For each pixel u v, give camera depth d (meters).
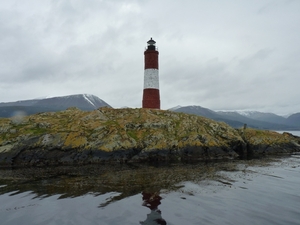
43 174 30.44
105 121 48.34
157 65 61.38
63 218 16.30
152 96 60.34
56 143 40.56
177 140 46.03
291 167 34.84
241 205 18.73
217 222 15.64
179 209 17.83
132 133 46.03
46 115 51.47
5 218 16.41
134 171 32.12
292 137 62.44
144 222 15.58
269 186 24.20
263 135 56.62
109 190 22.69
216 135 50.38
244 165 36.78
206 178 27.69
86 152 40.50
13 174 30.56
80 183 25.42
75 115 51.28
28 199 20.17
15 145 39.66
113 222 15.59
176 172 31.31
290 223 15.56
